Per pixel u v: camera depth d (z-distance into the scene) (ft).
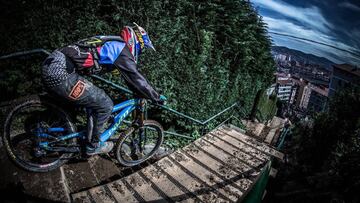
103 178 9.87
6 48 11.07
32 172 8.11
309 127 34.63
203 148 15.28
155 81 18.10
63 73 6.91
